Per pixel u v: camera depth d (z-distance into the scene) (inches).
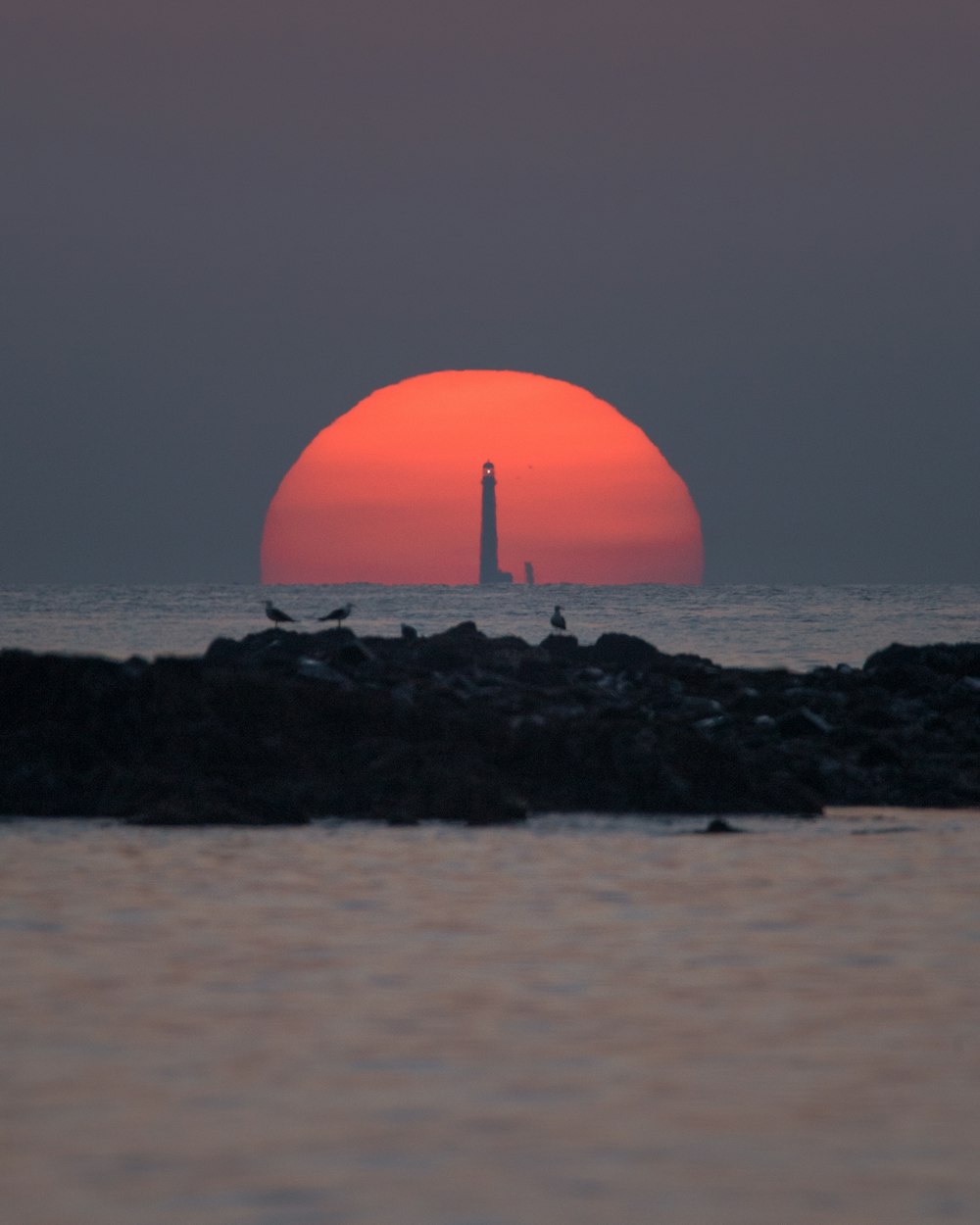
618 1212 2134.6
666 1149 2343.8
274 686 5831.7
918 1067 2682.1
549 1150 2338.8
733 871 4365.2
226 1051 2746.1
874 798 5772.6
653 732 5713.6
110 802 5344.5
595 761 5629.9
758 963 3326.8
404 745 5659.5
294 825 5167.3
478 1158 2304.4
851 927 3663.9
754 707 6929.1
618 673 7780.5
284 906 3878.0
